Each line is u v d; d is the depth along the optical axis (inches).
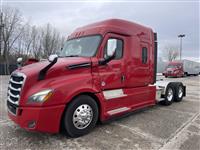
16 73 159.9
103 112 183.3
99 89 178.4
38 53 1854.1
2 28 1546.5
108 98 187.8
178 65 1181.1
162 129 187.9
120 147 148.3
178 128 191.6
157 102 293.4
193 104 316.2
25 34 1782.7
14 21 1654.8
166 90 299.7
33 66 163.3
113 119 212.8
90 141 158.4
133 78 220.1
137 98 229.8
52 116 147.3
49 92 145.4
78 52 195.9
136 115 237.9
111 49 191.8
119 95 201.6
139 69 229.5
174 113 251.3
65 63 160.9
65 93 152.3
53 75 153.8
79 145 151.2
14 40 1653.5
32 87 147.2
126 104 212.2
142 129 187.0
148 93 250.4
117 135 171.2
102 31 187.0
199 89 540.1
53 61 150.9
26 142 154.7
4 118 214.8
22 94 146.1
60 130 167.5
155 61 267.7
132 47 217.0
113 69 193.6
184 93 351.9
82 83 163.9
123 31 206.1
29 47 1814.7
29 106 143.9
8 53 1571.1
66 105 156.8
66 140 159.6
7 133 171.6
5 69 1280.8
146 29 245.0
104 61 181.9
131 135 171.5
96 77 175.9
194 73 1384.1
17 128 183.3
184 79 997.2
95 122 177.5
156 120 217.6
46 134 169.9
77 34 212.1
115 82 195.9
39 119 142.4
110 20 197.2
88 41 192.5
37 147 146.9
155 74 268.5
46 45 1883.6
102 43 183.6
